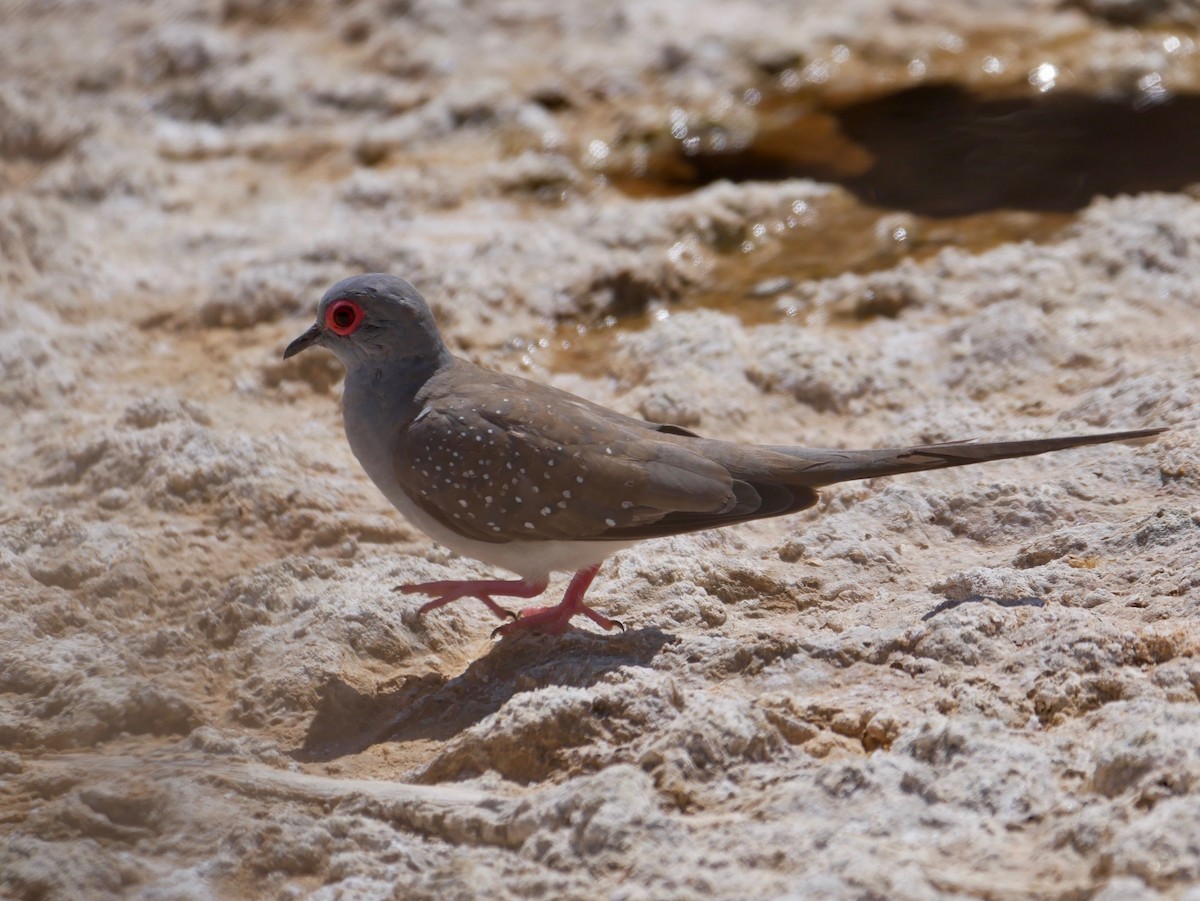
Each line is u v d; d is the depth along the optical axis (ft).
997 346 44.06
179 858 25.02
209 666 32.58
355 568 35.96
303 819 25.76
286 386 46.09
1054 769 24.16
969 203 56.44
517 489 30.76
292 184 59.57
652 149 62.03
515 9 72.54
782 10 73.97
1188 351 41.81
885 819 22.89
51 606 33.55
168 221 56.54
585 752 26.48
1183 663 26.37
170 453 40.29
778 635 29.76
